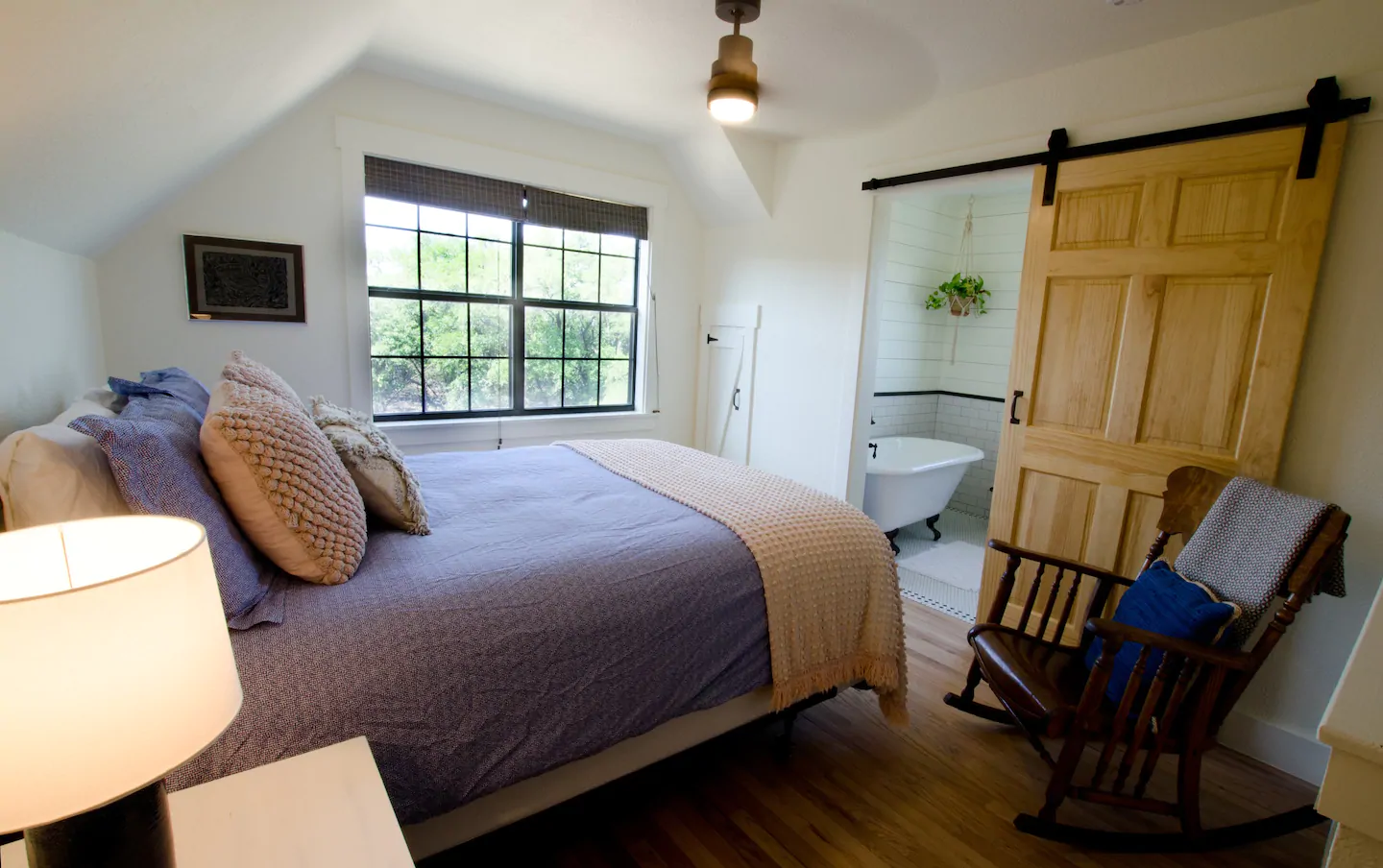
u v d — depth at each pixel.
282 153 2.75
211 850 0.74
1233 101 1.97
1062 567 1.93
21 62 0.88
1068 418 2.40
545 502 1.88
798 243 3.55
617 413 4.06
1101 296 2.29
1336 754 0.54
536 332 3.71
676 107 3.13
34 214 1.49
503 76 2.85
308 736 1.00
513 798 1.33
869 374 3.35
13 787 0.49
